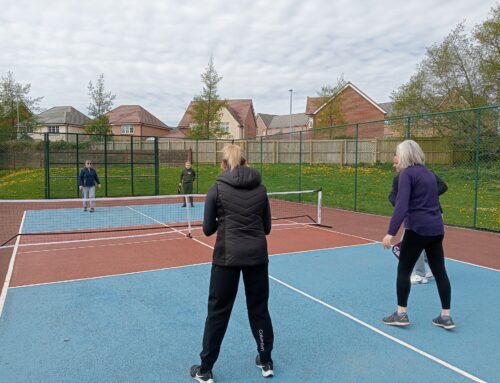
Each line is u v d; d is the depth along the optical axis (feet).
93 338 13.10
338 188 62.49
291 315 15.16
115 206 52.21
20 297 16.90
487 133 54.80
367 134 124.67
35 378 10.73
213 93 111.86
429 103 93.15
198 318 14.78
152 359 11.82
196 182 71.61
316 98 130.72
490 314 15.37
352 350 12.48
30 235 30.96
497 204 46.91
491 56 86.94
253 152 88.58
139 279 19.57
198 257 24.04
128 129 169.58
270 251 25.73
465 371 11.24
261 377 10.97
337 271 21.13
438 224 13.12
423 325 14.33
